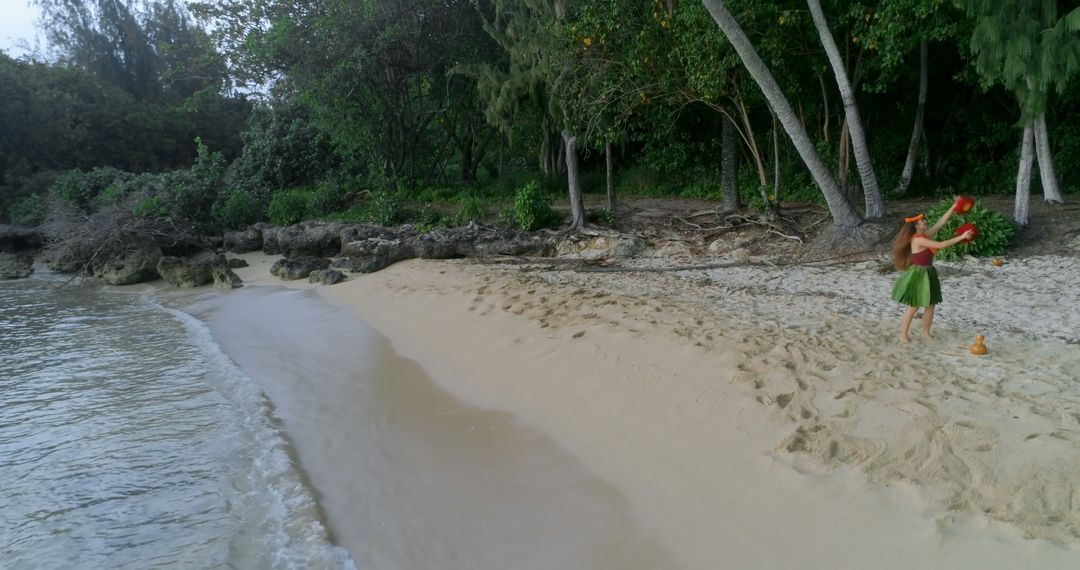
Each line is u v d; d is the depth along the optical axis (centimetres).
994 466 432
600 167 2552
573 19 1539
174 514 530
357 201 2409
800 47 1396
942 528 395
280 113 2878
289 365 938
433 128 2823
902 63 1447
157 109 3878
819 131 1825
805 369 621
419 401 754
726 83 1373
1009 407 498
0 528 519
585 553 448
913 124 1947
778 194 1470
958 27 1198
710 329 768
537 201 1691
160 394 837
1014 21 1032
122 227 1983
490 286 1166
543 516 497
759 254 1292
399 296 1252
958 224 1065
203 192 2473
